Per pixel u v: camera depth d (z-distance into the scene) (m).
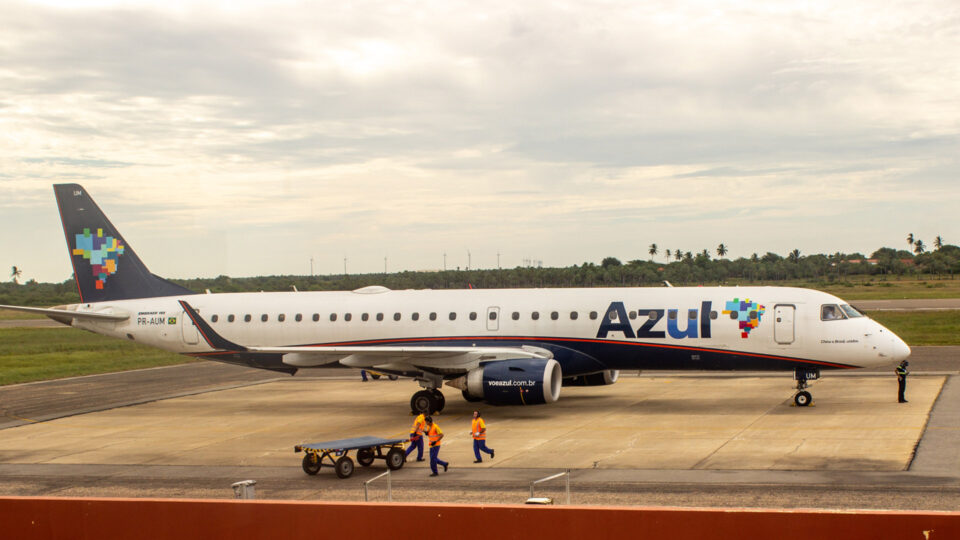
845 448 23.88
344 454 22.70
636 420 30.06
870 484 19.73
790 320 31.00
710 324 31.78
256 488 21.80
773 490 19.45
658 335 32.31
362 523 12.05
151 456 26.62
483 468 23.05
